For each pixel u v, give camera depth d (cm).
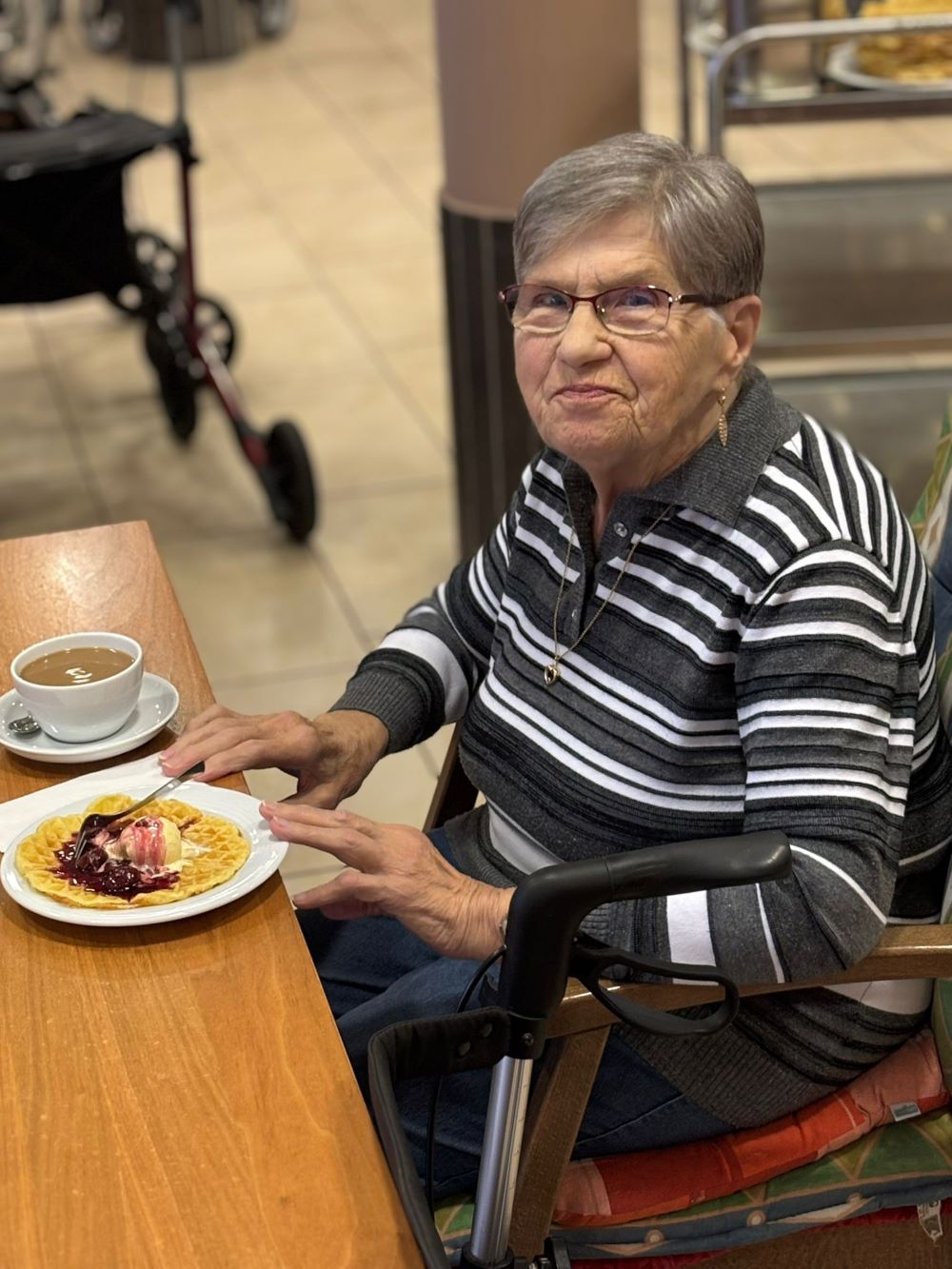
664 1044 126
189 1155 92
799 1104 130
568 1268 122
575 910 95
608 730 130
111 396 424
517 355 126
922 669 124
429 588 327
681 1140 130
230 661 304
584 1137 130
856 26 227
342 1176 91
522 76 265
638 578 128
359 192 584
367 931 151
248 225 554
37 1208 89
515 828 138
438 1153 129
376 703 150
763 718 118
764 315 260
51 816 121
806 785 116
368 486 372
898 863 118
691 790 127
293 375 433
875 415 279
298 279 502
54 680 132
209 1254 86
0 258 321
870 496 125
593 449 123
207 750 131
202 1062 99
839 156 570
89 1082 98
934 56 255
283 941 110
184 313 379
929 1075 132
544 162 271
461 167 279
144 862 115
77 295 336
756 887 114
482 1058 102
